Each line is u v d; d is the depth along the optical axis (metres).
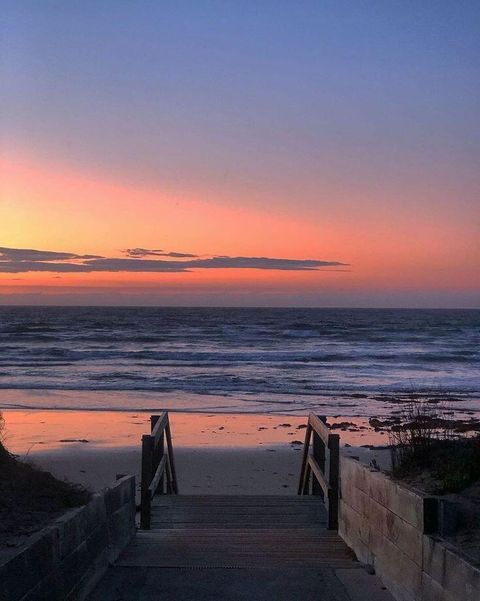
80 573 4.68
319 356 42.31
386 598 5.00
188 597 4.95
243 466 14.00
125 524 6.47
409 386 28.23
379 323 93.31
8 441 16.14
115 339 58.22
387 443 15.97
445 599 4.03
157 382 29.06
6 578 3.31
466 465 5.26
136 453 14.91
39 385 27.86
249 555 6.25
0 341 55.53
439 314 154.62
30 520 4.35
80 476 12.66
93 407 22.12
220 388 27.36
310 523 8.19
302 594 5.07
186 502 9.21
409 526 4.73
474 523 4.30
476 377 32.06
